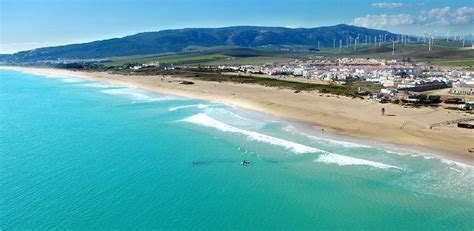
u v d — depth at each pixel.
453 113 87.31
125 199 46.16
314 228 38.84
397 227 38.62
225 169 55.88
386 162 55.97
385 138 68.31
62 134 80.75
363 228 38.56
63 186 50.31
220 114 96.94
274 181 50.84
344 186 48.44
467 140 64.94
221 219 40.94
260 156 61.09
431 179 49.34
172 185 50.34
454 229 37.94
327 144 66.00
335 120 83.94
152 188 49.41
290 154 61.38
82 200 45.88
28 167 58.25
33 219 41.19
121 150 67.12
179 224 39.97
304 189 48.06
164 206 44.16
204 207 43.81
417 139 66.62
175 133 78.38
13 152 66.75
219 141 70.81
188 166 57.62
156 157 62.47
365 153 60.38
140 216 41.78
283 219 40.75
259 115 93.88
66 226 39.66
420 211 41.56
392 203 43.53
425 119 81.38
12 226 39.66
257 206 43.88
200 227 39.34
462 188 46.47
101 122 93.12
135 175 54.28
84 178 53.28
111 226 39.56
